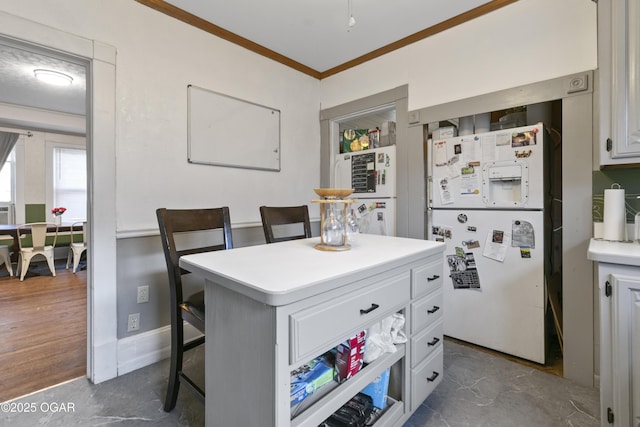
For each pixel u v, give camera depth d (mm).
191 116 2285
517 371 1943
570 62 1854
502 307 2125
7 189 5137
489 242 2166
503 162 2092
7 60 2893
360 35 2551
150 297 2098
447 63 2373
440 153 2406
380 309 1177
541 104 2158
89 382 1840
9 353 2191
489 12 2156
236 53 2570
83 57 1799
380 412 1303
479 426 1469
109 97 1883
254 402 911
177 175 2219
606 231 1649
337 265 1098
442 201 2396
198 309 1423
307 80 3188
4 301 3311
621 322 1233
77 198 5734
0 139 4836
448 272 2373
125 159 1967
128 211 1982
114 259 1920
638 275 1205
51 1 1677
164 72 2145
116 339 1931
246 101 2643
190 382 1457
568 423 1488
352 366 1134
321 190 1461
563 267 1879
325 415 997
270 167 2844
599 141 1570
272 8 2176
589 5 1790
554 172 2346
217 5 2154
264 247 1502
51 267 4367
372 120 4082
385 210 2787
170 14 2166
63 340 2395
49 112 4750
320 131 3332
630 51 1434
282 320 831
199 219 1654
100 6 1853
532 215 1991
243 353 947
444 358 2100
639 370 1208
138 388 1782
